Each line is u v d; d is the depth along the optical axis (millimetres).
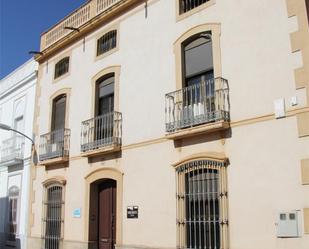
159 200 10852
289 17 8812
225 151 9484
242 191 9008
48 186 15453
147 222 11078
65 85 15547
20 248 16625
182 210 10156
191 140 10281
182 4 11492
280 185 8391
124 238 11672
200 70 10648
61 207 14516
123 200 11961
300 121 8281
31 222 16172
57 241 14414
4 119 20062
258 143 8906
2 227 18578
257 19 9406
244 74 9438
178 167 10430
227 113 9547
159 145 11164
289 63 8656
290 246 8047
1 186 19359
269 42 9086
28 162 17219
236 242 8914
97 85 13992
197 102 10258
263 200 8609
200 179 9953
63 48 16109
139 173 11609
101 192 13367
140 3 12773
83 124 13852
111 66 13383
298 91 8414
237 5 9898
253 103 9148
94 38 14461
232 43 9836
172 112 10875
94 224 13227
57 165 15133
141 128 11844
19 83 19000
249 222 8766
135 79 12406
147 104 11812
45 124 16375
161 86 11492
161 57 11664
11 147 18703
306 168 8031
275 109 8703
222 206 9258
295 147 8289
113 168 12484
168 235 10430
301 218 7973
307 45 8414
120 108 12711
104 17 13938
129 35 12961
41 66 17391
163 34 11750
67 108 15172
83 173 13734
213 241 9383
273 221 8375
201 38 10789
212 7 10477
